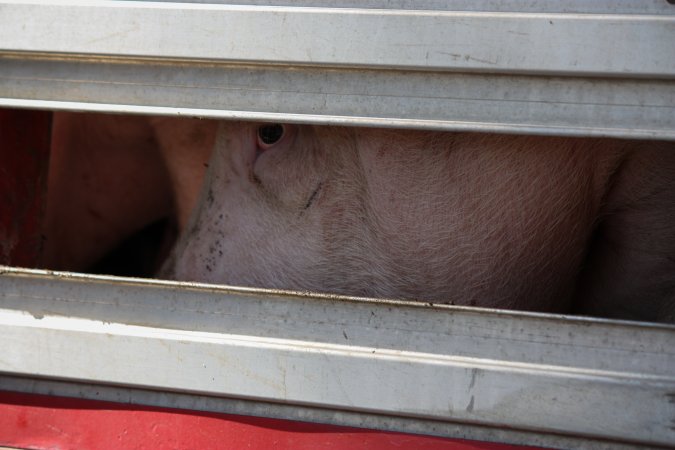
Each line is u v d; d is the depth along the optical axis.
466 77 4.83
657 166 5.67
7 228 6.18
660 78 4.64
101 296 5.21
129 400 5.21
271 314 5.00
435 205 5.59
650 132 4.65
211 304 5.08
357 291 5.95
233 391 5.00
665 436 4.57
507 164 5.43
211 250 6.59
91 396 5.27
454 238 5.62
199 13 5.06
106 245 9.11
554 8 4.73
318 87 5.00
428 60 4.82
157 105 5.19
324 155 6.09
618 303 6.40
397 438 4.86
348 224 5.98
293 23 4.96
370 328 4.88
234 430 5.04
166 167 8.41
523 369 4.70
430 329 4.82
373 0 4.91
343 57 4.90
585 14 4.69
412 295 5.80
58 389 5.33
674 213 5.87
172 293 5.13
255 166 6.53
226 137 6.83
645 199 5.88
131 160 8.52
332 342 4.90
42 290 5.29
